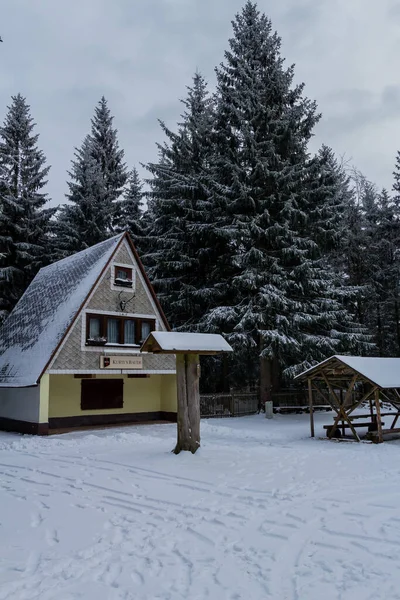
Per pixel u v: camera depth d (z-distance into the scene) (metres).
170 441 17.59
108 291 23.25
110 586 5.61
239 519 7.96
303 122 30.06
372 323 43.41
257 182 27.81
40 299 26.81
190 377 14.73
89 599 5.29
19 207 33.88
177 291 30.31
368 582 5.54
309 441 17.14
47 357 20.56
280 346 26.20
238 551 6.60
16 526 7.86
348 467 12.13
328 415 27.38
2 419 23.14
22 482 11.20
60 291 25.23
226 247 30.45
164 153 33.12
